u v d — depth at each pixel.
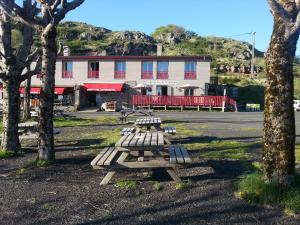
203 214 6.05
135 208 6.42
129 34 100.56
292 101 6.58
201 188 7.37
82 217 6.08
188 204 6.52
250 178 7.00
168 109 47.81
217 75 73.38
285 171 6.51
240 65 80.62
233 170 8.84
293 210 6.00
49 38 9.76
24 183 8.20
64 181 8.28
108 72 51.81
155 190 7.38
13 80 11.75
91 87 51.06
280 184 6.48
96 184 7.95
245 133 17.42
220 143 13.58
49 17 9.86
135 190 7.41
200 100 47.19
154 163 7.69
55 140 15.52
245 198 6.57
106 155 8.28
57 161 10.43
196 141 14.43
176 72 50.94
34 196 7.24
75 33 96.56
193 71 50.78
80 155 11.52
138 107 48.34
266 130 6.68
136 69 51.53
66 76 52.34
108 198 6.99
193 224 5.69
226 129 19.59
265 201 6.34
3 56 11.35
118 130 19.27
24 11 9.56
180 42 106.75
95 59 51.94
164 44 101.56
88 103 52.47
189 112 41.41
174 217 5.98
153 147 7.88
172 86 51.00
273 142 6.58
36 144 14.15
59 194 7.33
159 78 51.28
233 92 57.66
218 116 33.03
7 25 11.45
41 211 6.39
